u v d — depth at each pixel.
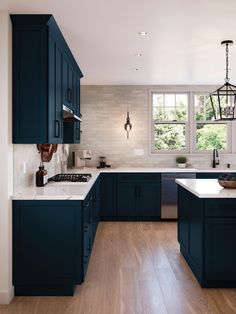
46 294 2.89
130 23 3.03
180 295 2.85
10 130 2.79
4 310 2.62
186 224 3.62
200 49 3.87
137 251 4.03
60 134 3.40
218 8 2.71
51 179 3.94
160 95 6.31
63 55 3.57
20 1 2.52
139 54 4.08
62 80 3.51
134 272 3.36
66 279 2.84
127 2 2.57
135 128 6.21
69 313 2.55
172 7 2.68
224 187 3.23
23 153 3.19
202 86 6.21
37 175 3.42
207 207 2.92
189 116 6.29
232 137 6.30
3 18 2.71
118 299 2.77
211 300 2.76
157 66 4.71
